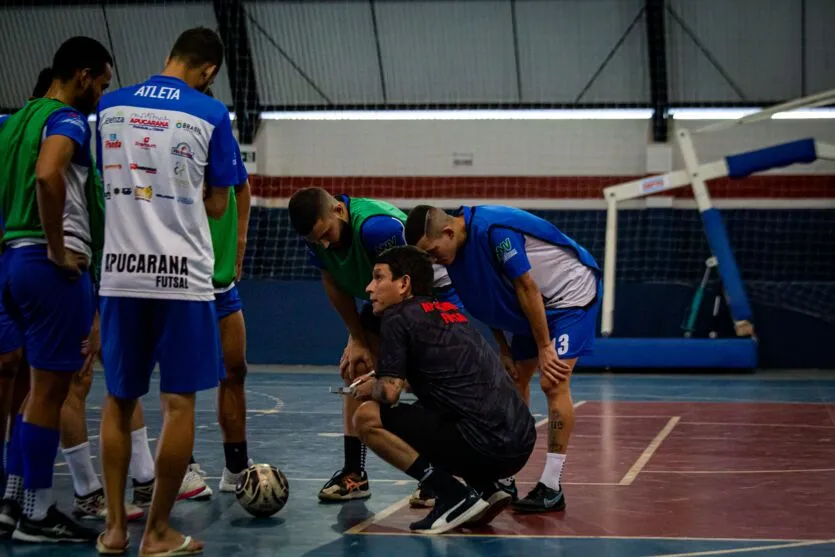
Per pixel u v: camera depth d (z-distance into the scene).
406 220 5.76
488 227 5.75
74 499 5.82
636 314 18.73
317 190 5.82
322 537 5.11
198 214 4.68
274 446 8.56
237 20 19.77
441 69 20.19
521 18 19.56
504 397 5.28
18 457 5.12
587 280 6.06
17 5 19.77
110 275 4.59
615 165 20.11
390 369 5.14
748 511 5.76
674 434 9.44
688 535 5.14
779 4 19.03
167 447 4.57
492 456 5.21
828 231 19.16
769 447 8.54
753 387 15.00
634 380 16.27
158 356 4.64
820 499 6.12
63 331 4.88
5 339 5.32
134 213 4.58
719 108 19.83
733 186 19.64
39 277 4.83
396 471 7.17
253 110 20.56
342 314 6.25
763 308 18.50
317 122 20.80
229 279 6.03
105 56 5.15
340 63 20.30
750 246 19.38
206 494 6.10
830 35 19.11
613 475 7.04
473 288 5.90
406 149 20.67
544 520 5.52
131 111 4.62
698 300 17.95
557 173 20.30
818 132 19.64
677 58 19.59
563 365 5.79
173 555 4.64
